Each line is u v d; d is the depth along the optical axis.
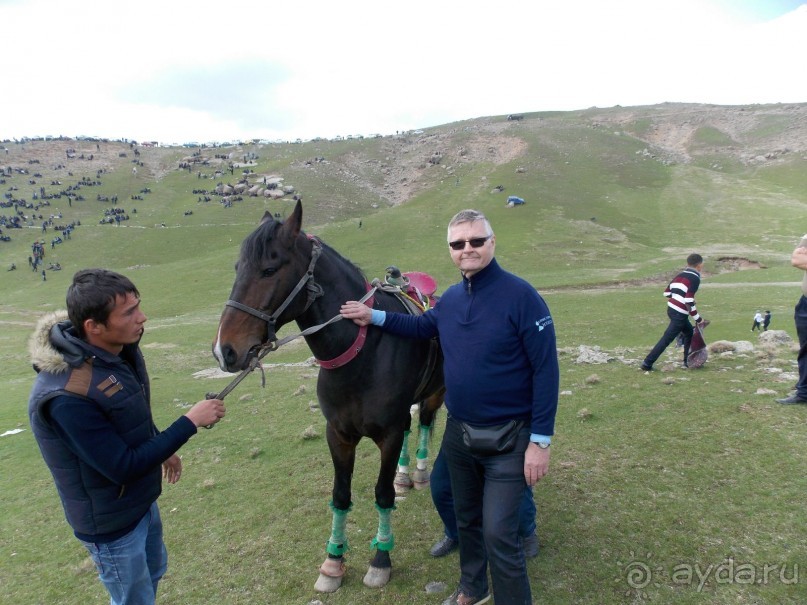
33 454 8.55
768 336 10.26
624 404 6.67
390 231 63.16
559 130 124.62
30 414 2.28
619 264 44.06
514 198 72.38
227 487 5.90
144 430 2.48
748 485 4.41
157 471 2.69
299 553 4.33
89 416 2.22
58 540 5.30
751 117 125.56
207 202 90.19
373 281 4.16
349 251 55.50
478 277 2.91
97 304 2.22
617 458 5.17
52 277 54.91
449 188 91.88
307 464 6.33
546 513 4.35
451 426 3.10
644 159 101.62
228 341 2.91
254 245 3.03
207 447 7.39
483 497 2.95
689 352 8.19
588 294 30.53
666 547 3.78
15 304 45.16
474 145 122.44
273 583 3.95
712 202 71.62
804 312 5.75
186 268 53.69
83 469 2.36
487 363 2.83
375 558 3.84
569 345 16.38
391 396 3.55
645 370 8.33
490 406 2.86
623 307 24.64
